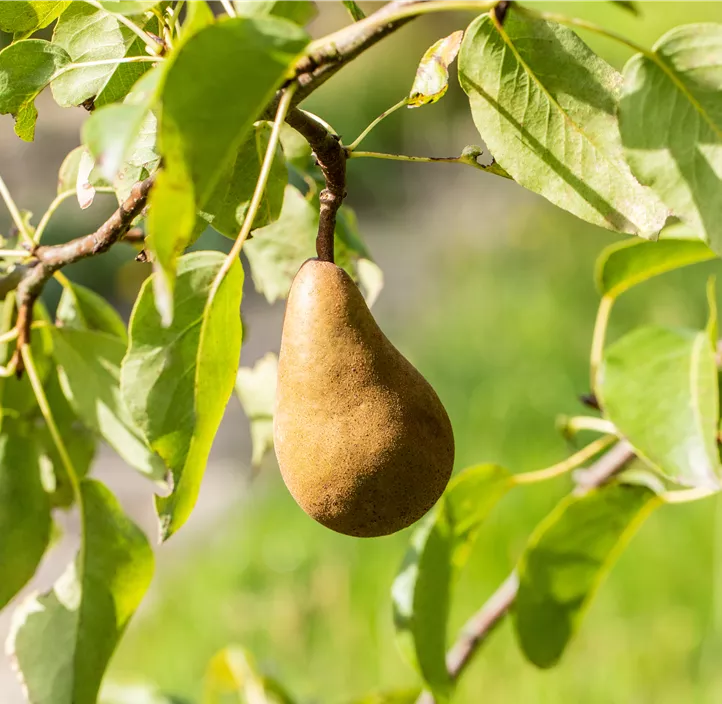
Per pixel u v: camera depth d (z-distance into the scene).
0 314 1.19
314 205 1.21
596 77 1.02
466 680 2.14
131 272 3.87
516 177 1.03
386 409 1.01
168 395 1.05
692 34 0.98
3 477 1.15
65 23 1.07
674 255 1.20
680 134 0.98
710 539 2.31
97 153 0.89
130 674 2.52
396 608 1.18
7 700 2.48
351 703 1.28
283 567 2.78
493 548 2.49
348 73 7.61
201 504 3.39
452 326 4.25
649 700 2.06
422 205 6.70
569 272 4.32
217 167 0.92
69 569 1.13
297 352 1.02
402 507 1.02
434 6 0.94
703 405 1.11
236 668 1.33
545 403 3.25
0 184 1.12
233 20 0.92
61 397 1.21
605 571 1.21
